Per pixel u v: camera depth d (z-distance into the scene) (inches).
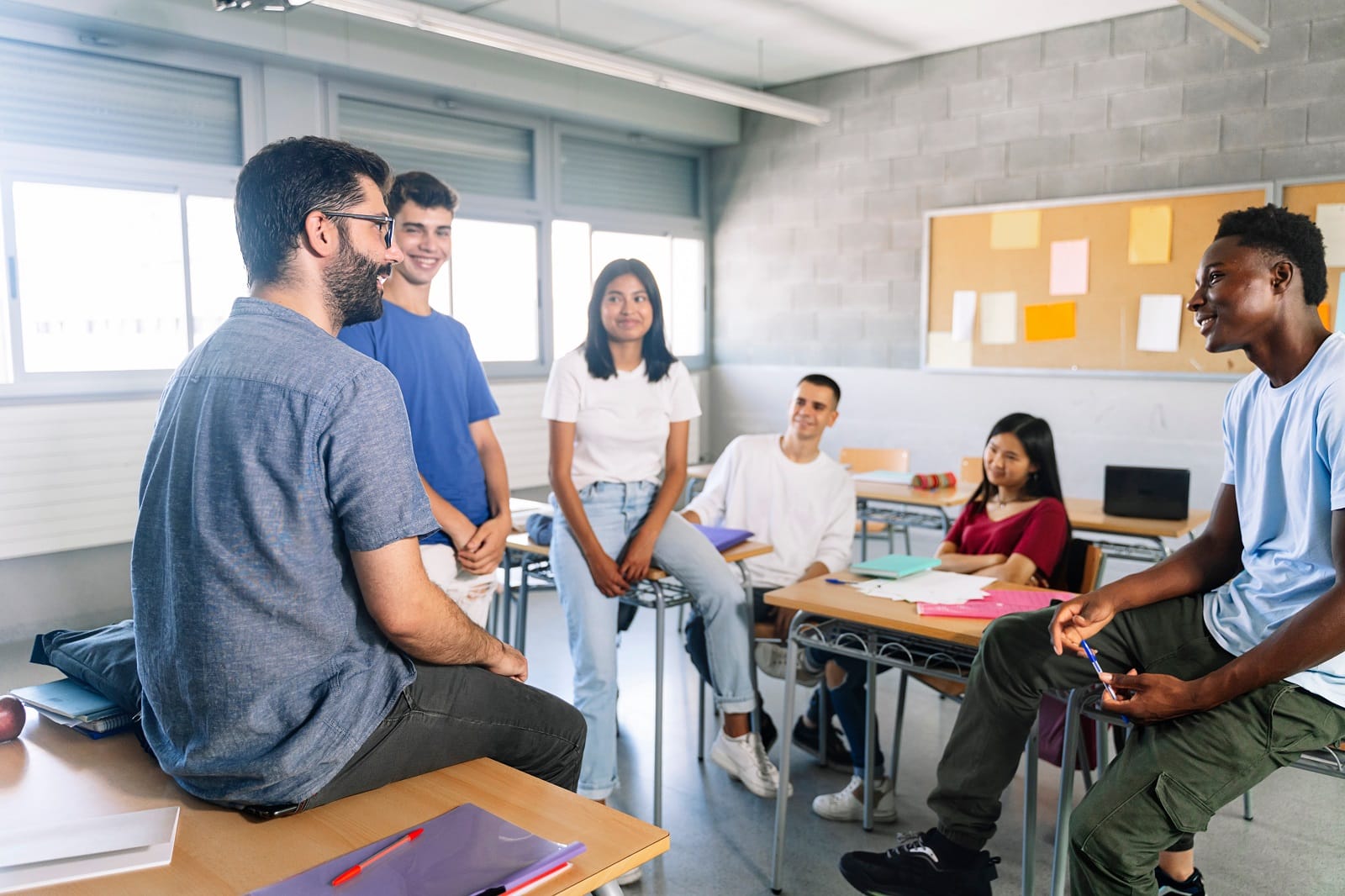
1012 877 91.0
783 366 271.3
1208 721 60.2
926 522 171.3
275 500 45.7
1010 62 221.5
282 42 180.7
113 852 42.8
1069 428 217.5
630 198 264.8
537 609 191.3
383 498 46.8
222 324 48.9
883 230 246.5
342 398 46.1
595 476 102.7
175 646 47.1
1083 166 212.8
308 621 47.2
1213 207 195.9
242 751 47.0
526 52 168.7
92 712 56.1
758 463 123.0
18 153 159.0
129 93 172.2
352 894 39.4
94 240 170.1
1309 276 63.4
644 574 99.0
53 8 153.9
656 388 103.1
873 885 77.1
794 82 258.8
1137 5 199.2
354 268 50.5
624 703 138.9
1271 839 98.3
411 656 52.8
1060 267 216.1
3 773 51.6
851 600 85.0
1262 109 190.1
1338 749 61.9
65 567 167.8
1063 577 99.5
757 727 109.0
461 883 40.3
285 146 49.4
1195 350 199.3
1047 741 83.2
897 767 109.3
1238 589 68.0
